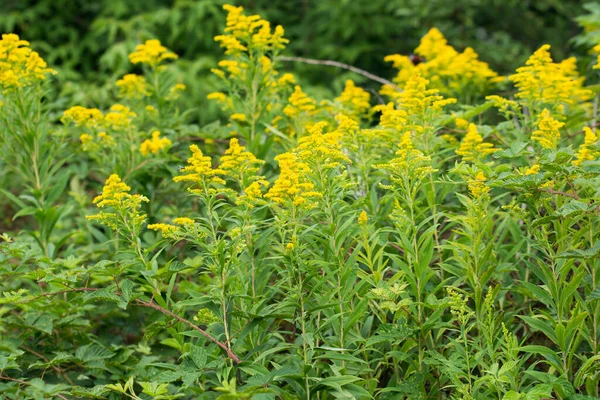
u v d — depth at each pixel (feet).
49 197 12.56
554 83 12.11
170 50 28.02
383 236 10.02
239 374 8.95
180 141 14.44
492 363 8.87
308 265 8.79
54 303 10.56
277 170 13.33
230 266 8.84
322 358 9.12
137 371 10.78
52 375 10.93
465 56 15.28
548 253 9.92
